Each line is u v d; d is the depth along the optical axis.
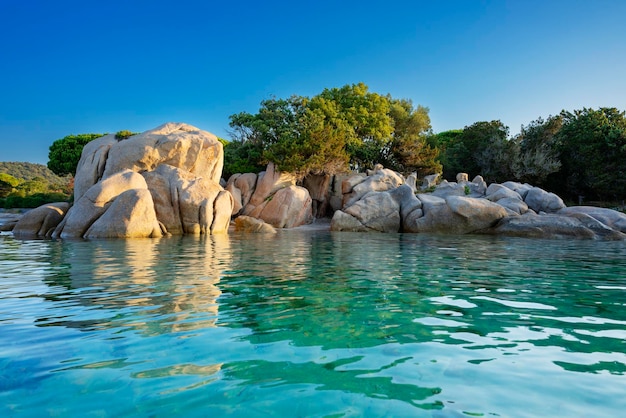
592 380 2.96
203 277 7.27
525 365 3.24
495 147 45.12
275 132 35.81
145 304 5.17
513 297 5.79
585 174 41.09
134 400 2.59
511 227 20.41
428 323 4.44
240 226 22.45
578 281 7.18
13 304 5.12
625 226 19.39
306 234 21.38
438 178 40.41
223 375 2.98
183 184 19.52
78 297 5.55
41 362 3.22
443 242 16.25
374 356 3.40
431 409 2.49
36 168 138.25
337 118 38.03
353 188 30.28
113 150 21.39
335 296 5.77
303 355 3.41
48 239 15.27
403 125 44.88
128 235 16.05
